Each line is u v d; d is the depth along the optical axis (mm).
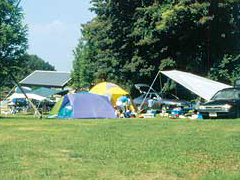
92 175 7367
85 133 13430
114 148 10164
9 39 24531
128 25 38438
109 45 40312
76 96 24406
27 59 26125
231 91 21656
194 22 34656
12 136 12789
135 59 37938
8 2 25016
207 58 39156
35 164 8336
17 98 41312
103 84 31719
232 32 38219
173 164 8250
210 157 8891
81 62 59406
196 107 25438
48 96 40344
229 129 14164
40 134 13266
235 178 7012
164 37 37000
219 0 35375
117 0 37969
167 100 30734
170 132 13484
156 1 36312
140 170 7742
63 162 8539
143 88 39688
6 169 7855
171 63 36469
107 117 24000
